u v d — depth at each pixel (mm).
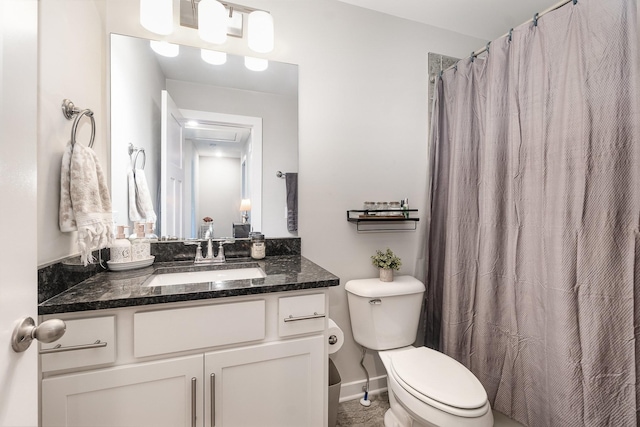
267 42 1354
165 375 877
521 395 1269
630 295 943
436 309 1756
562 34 1107
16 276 461
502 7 1704
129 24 1312
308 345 1064
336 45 1640
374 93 1730
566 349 1052
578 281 1036
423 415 1064
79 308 788
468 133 1558
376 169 1746
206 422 932
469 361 1514
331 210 1651
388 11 1733
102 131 1256
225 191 1494
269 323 1019
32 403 502
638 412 934
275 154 1558
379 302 1491
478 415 1000
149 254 1297
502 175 1358
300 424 1062
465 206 1557
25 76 483
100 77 1242
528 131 1229
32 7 504
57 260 901
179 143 1420
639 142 923
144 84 1349
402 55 1795
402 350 1476
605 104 984
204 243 1449
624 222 951
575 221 1047
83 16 1088
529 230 1235
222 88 1476
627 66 942
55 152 908
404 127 1806
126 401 843
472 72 1547
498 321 1373
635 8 929
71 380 791
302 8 1568
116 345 841
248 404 984
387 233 1777
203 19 1252
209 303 933
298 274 1161
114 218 1282
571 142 1063
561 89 1104
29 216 497
